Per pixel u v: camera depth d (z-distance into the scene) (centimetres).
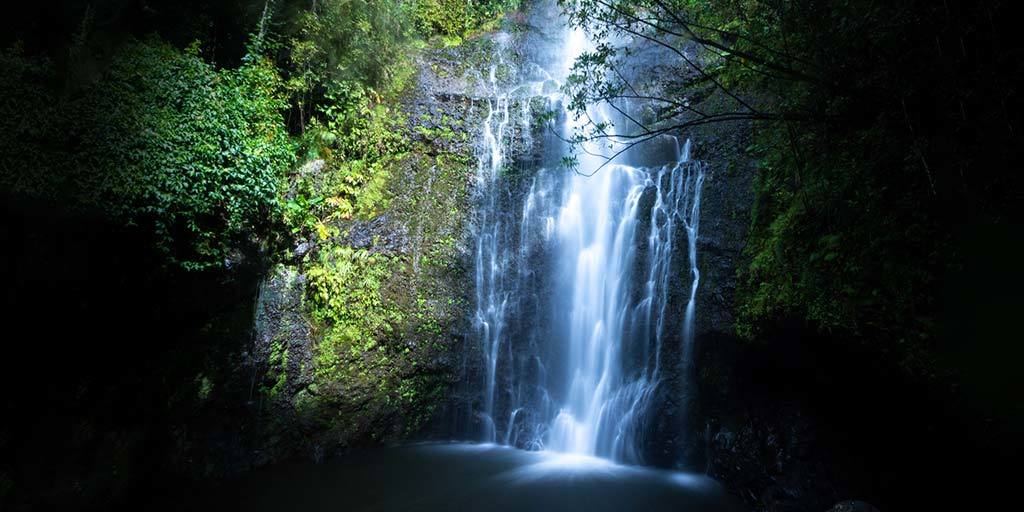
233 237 813
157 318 730
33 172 584
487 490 760
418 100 1112
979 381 478
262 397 842
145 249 686
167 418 748
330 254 938
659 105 1027
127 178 654
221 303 809
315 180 973
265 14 964
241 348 830
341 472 817
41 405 625
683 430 812
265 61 936
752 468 716
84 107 638
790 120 593
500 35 1397
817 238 632
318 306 912
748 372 762
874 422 617
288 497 741
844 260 588
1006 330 461
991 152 459
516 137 1087
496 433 939
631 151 1037
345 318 920
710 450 783
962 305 489
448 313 965
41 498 616
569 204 1009
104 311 666
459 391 952
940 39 472
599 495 742
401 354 932
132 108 681
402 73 1149
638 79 1101
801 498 649
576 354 928
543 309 966
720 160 873
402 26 1259
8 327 587
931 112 486
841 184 595
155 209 675
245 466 809
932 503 549
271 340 861
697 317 809
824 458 649
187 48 798
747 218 800
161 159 690
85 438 662
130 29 841
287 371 864
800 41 581
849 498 611
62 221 604
